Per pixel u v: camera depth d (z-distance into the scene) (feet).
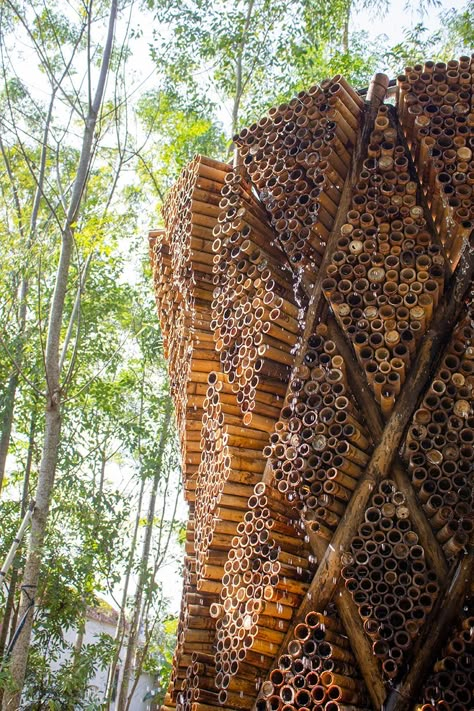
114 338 54.34
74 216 36.99
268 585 21.84
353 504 22.12
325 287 23.73
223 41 49.90
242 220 25.77
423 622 20.67
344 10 50.88
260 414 24.47
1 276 41.98
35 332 47.37
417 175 24.77
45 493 33.24
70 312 50.93
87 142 38.17
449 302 22.85
